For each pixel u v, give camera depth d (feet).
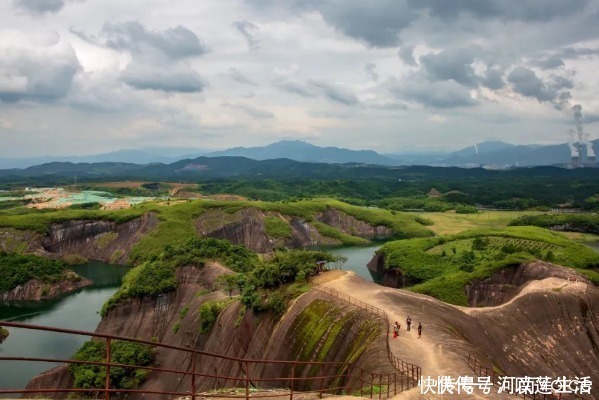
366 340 176.14
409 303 216.54
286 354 207.31
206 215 653.30
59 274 460.55
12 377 271.08
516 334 223.71
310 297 225.97
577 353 219.61
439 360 144.66
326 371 182.09
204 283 351.25
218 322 269.64
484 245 453.99
